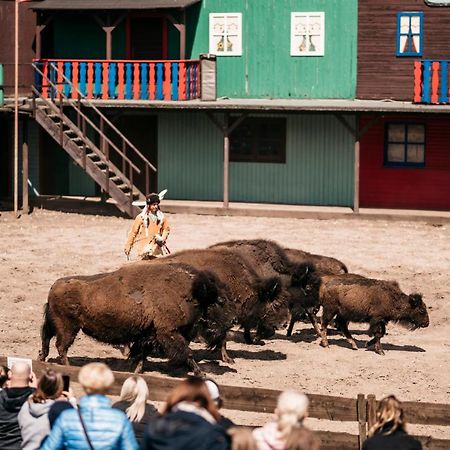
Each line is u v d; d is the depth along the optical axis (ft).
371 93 106.32
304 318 59.36
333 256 79.46
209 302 48.16
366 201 105.91
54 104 102.01
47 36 113.91
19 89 111.04
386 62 105.70
